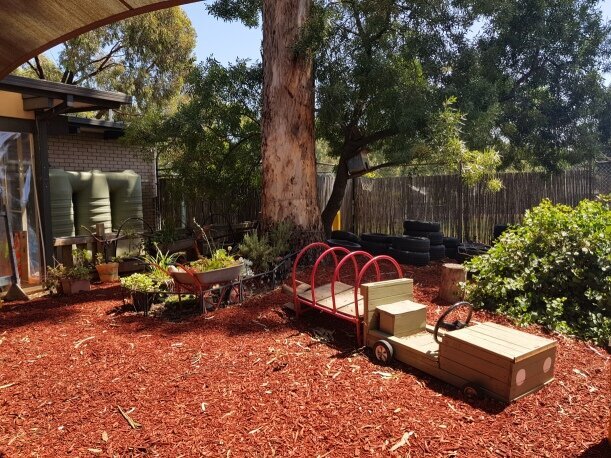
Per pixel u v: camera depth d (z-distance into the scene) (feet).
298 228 24.75
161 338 14.30
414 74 26.89
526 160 36.47
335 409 9.63
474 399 10.10
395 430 8.80
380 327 12.82
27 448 8.43
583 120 36.37
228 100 31.58
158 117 30.37
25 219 23.00
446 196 34.65
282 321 15.79
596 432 8.78
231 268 17.24
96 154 32.86
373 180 37.83
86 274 21.91
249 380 11.12
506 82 32.58
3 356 13.05
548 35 34.53
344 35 28.86
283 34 24.16
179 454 8.12
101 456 8.12
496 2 28.27
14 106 21.66
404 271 23.58
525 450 8.17
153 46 61.26
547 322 15.26
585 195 32.32
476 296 17.39
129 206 33.27
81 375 11.65
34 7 8.35
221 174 32.12
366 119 30.12
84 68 62.69
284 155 24.70
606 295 15.17
